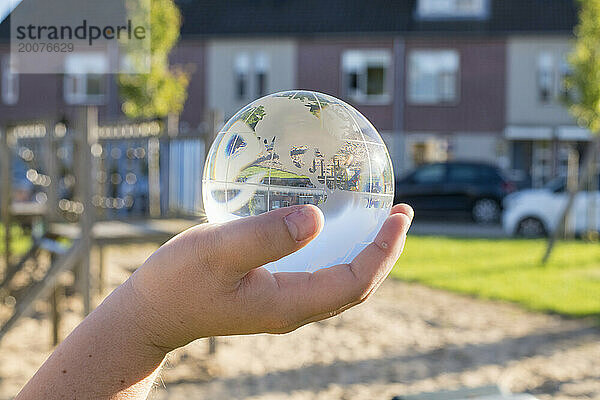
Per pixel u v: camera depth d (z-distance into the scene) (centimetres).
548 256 1141
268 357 584
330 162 110
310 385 512
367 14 2589
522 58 2472
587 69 1938
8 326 553
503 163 2491
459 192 1998
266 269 96
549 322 711
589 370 546
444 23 2512
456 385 511
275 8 2673
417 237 1548
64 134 812
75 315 752
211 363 561
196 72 2653
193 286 87
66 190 917
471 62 2495
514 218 1617
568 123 2459
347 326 696
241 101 2633
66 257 579
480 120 2500
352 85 2561
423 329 685
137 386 88
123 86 2214
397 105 2530
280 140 111
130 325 87
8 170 866
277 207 109
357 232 110
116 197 797
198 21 2672
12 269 688
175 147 699
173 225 692
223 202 112
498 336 655
